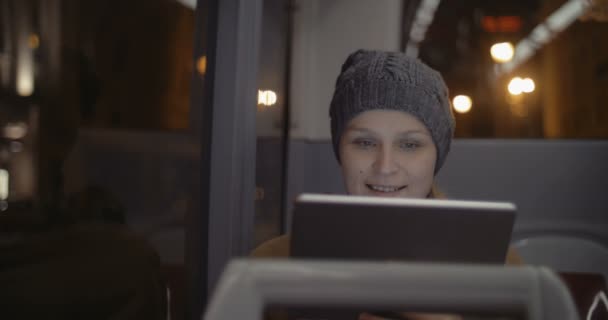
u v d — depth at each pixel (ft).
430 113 3.66
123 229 3.24
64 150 3.18
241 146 4.98
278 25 7.04
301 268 1.58
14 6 3.15
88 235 2.96
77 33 3.38
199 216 4.86
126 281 2.94
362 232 2.19
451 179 8.00
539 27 7.68
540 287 1.61
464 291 1.59
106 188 3.34
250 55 5.06
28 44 3.19
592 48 7.47
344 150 3.79
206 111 4.91
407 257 2.25
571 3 7.51
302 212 2.14
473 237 2.21
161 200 4.40
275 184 7.03
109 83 3.63
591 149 7.61
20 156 3.08
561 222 7.63
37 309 2.62
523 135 7.86
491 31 7.82
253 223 5.23
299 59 8.26
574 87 7.62
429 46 8.04
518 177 7.81
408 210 2.14
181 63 4.79
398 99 3.59
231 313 1.54
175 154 4.60
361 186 3.76
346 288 1.57
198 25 4.94
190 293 4.78
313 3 8.52
